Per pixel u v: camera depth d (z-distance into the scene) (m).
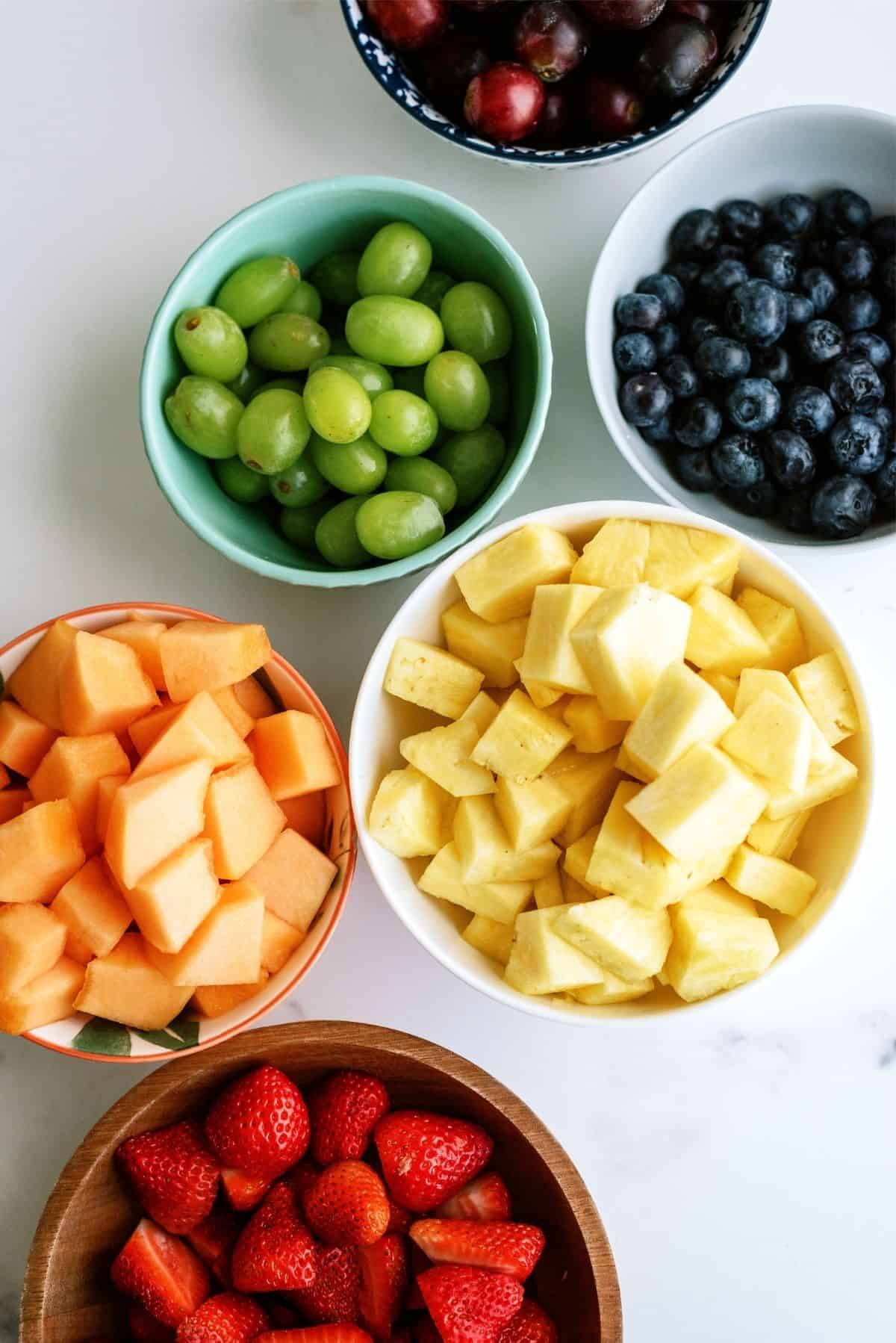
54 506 0.64
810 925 0.56
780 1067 0.63
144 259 0.64
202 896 0.56
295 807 0.59
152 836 0.55
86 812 0.57
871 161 0.61
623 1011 0.56
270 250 0.60
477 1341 0.56
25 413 0.64
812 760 0.56
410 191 0.58
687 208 0.61
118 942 0.57
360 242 0.62
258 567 0.58
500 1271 0.57
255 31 0.64
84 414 0.64
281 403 0.58
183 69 0.64
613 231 0.59
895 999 0.63
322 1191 0.58
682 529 0.57
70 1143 0.62
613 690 0.55
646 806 0.55
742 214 0.61
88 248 0.64
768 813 0.56
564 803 0.56
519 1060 0.63
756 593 0.58
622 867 0.55
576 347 0.64
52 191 0.65
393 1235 0.59
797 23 0.64
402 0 0.58
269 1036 0.58
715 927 0.56
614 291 0.61
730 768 0.54
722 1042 0.63
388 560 0.59
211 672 0.57
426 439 0.59
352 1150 0.59
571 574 0.57
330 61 0.64
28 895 0.56
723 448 0.60
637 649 0.55
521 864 0.57
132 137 0.64
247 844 0.57
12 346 0.64
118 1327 0.59
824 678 0.56
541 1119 0.63
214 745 0.57
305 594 0.64
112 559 0.64
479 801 0.58
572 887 0.58
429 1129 0.58
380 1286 0.58
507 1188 0.60
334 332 0.63
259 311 0.59
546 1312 0.59
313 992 0.63
